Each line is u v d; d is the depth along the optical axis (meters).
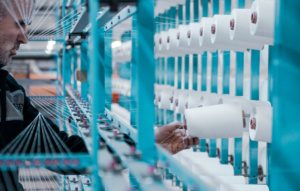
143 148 1.19
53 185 2.18
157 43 2.82
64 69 4.21
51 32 2.35
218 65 2.47
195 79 2.90
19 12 1.45
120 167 1.03
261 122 1.41
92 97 1.02
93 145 1.00
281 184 1.07
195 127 1.52
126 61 6.15
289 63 1.05
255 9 1.29
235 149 2.14
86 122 1.73
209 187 0.93
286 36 1.05
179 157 2.03
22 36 1.52
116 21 1.68
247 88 2.14
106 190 0.97
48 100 2.99
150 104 1.22
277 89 1.06
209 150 2.42
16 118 1.85
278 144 1.07
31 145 1.37
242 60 2.14
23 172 2.04
